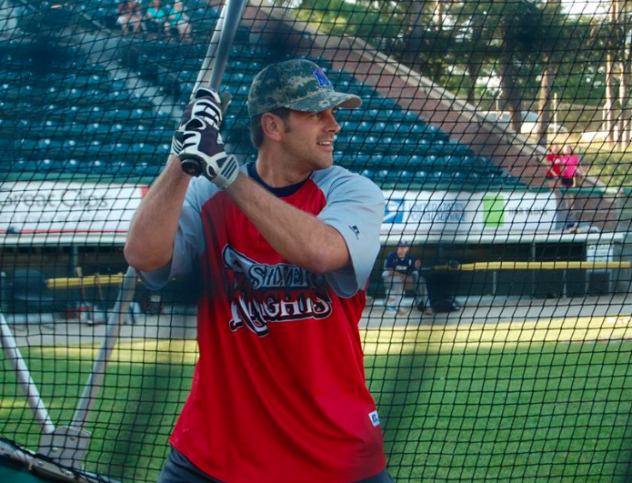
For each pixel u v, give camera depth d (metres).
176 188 3.92
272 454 4.02
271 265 4.09
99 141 11.34
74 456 5.68
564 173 11.55
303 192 4.24
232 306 4.10
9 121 8.30
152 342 13.01
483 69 11.11
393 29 12.97
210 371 4.12
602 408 9.09
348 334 4.14
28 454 5.54
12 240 14.62
